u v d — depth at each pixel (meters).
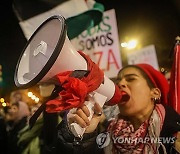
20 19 1.97
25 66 0.99
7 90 3.66
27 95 2.43
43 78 0.89
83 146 1.11
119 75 1.36
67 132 1.09
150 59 1.99
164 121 1.27
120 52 2.23
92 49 2.11
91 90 0.94
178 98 1.45
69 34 1.83
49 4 1.95
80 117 0.92
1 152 2.14
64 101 0.87
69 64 0.90
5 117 2.57
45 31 0.96
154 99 1.33
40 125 1.58
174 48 1.55
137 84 1.30
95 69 0.96
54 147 1.26
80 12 1.91
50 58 0.85
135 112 1.30
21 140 1.66
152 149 1.25
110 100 1.05
